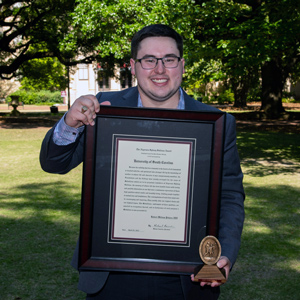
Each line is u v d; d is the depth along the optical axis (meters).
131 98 1.87
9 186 7.55
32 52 24.39
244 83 37.28
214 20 12.19
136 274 1.69
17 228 5.16
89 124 1.50
